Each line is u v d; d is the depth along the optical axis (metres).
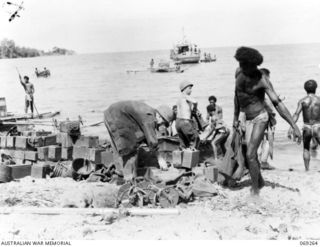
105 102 39.41
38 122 20.23
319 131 10.80
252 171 7.85
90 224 6.88
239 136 8.40
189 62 68.44
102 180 9.63
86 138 10.59
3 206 7.76
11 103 39.81
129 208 7.44
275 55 85.12
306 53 75.38
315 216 7.13
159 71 66.38
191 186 8.23
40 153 10.72
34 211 7.45
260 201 7.75
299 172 10.57
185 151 9.95
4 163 10.45
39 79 68.38
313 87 11.01
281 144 17.19
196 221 6.90
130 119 8.84
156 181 8.47
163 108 11.78
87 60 127.69
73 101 40.75
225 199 8.09
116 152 9.10
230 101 35.44
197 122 11.01
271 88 7.69
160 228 6.58
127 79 61.47
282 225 6.59
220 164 8.71
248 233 6.41
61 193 8.56
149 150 9.96
